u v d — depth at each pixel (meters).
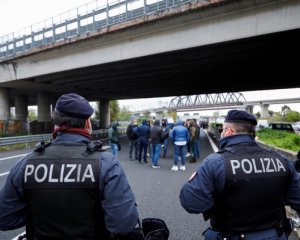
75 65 24.56
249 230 2.28
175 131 11.84
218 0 15.60
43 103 37.97
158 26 18.88
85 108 2.22
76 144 2.15
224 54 19.38
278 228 2.36
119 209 1.98
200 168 2.42
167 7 18.05
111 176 2.03
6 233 5.27
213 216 2.46
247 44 17.20
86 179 1.99
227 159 2.36
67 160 2.05
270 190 2.33
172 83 31.94
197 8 16.48
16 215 2.09
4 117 33.62
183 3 17.44
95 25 22.44
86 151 2.11
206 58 20.47
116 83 32.16
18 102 48.16
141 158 14.95
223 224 2.35
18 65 29.31
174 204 6.91
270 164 2.40
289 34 15.18
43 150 2.14
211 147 21.59
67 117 2.19
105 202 1.99
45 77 29.28
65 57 25.22
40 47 25.88
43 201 1.96
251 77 27.81
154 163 12.55
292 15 14.25
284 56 19.64
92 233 1.98
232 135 2.54
